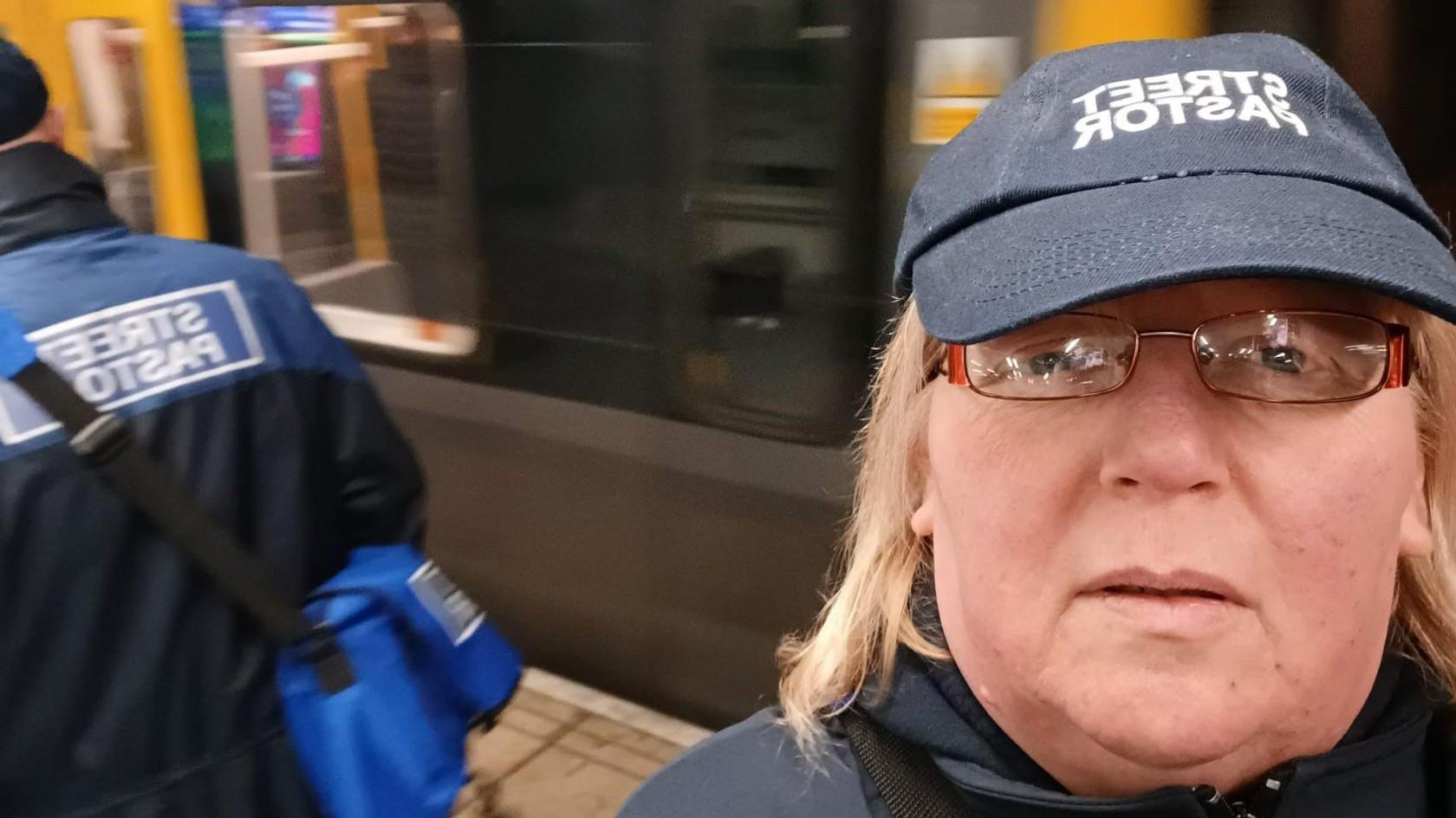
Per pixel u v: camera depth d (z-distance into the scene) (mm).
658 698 2816
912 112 2057
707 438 2479
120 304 1342
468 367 2879
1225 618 652
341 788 1404
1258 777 761
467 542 3039
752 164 2287
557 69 2537
